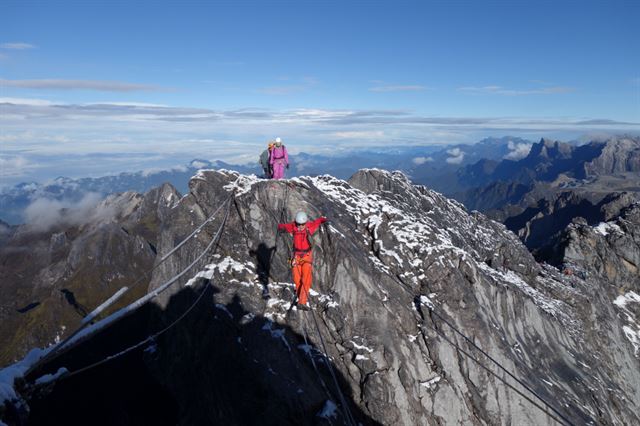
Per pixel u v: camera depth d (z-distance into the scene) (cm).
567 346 3053
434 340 2155
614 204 10188
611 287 5316
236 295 2156
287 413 1839
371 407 1986
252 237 2397
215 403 1994
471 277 2503
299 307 2109
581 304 3872
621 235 5594
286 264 2300
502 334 2428
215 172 2698
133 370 3105
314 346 2081
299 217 1491
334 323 2161
